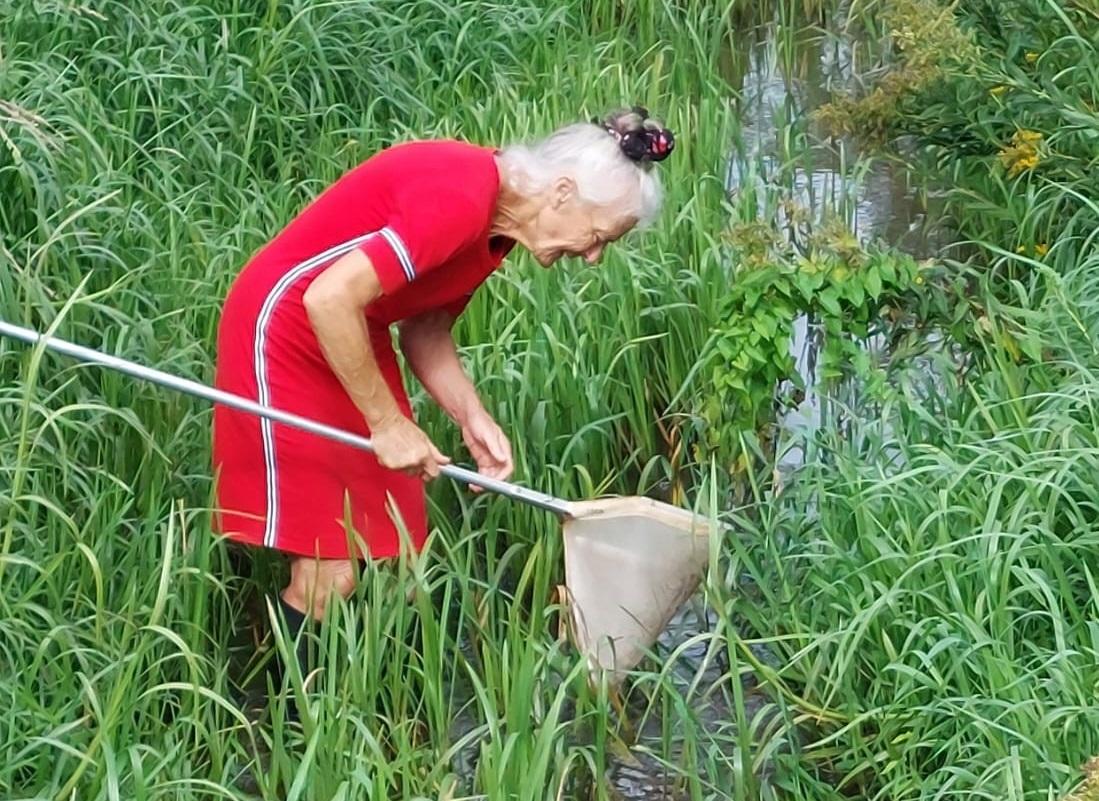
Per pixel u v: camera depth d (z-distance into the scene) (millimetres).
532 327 5055
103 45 5922
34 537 3752
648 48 7598
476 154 3582
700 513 4273
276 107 6020
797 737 3939
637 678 4180
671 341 5285
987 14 5762
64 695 3479
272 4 6281
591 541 3955
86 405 3734
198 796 3557
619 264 5277
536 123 6176
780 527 4371
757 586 4402
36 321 4348
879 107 5492
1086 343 4504
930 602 3855
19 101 5262
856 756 3781
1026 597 3850
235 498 3840
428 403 4621
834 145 7043
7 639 3533
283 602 3980
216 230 5277
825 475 4492
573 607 3984
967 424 4273
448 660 4219
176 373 4336
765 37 8492
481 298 5156
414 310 3789
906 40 5309
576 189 3576
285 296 3707
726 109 6730
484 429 4117
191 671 3539
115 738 3436
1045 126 5434
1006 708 3482
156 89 5832
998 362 4484
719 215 5926
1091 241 5266
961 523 4000
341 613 3879
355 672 3695
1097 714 3373
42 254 4434
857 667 3982
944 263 5430
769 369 4578
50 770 3410
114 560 4004
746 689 4242
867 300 4566
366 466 3822
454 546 4125
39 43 5754
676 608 4031
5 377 4262
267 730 3998
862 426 4535
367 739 3432
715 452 4840
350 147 5984
